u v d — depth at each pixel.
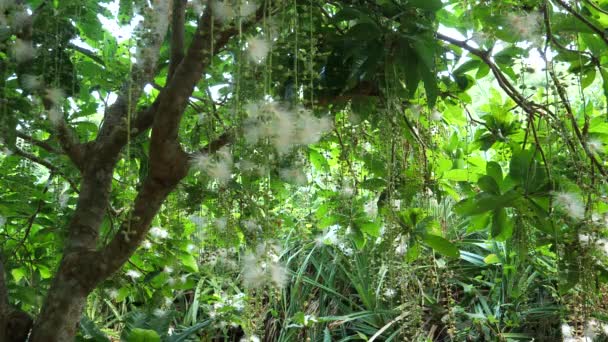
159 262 1.76
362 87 1.21
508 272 2.69
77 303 1.12
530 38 1.01
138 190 1.30
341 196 1.37
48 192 1.71
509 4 1.05
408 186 1.35
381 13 1.07
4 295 1.16
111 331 2.48
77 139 1.28
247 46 0.89
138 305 2.69
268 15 0.94
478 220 1.44
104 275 1.13
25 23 1.10
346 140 1.31
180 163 1.08
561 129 1.15
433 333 2.54
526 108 1.23
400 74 1.17
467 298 2.91
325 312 3.06
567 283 1.15
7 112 1.11
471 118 1.49
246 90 0.91
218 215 1.23
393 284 1.28
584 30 1.07
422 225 1.35
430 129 1.37
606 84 1.18
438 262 1.62
